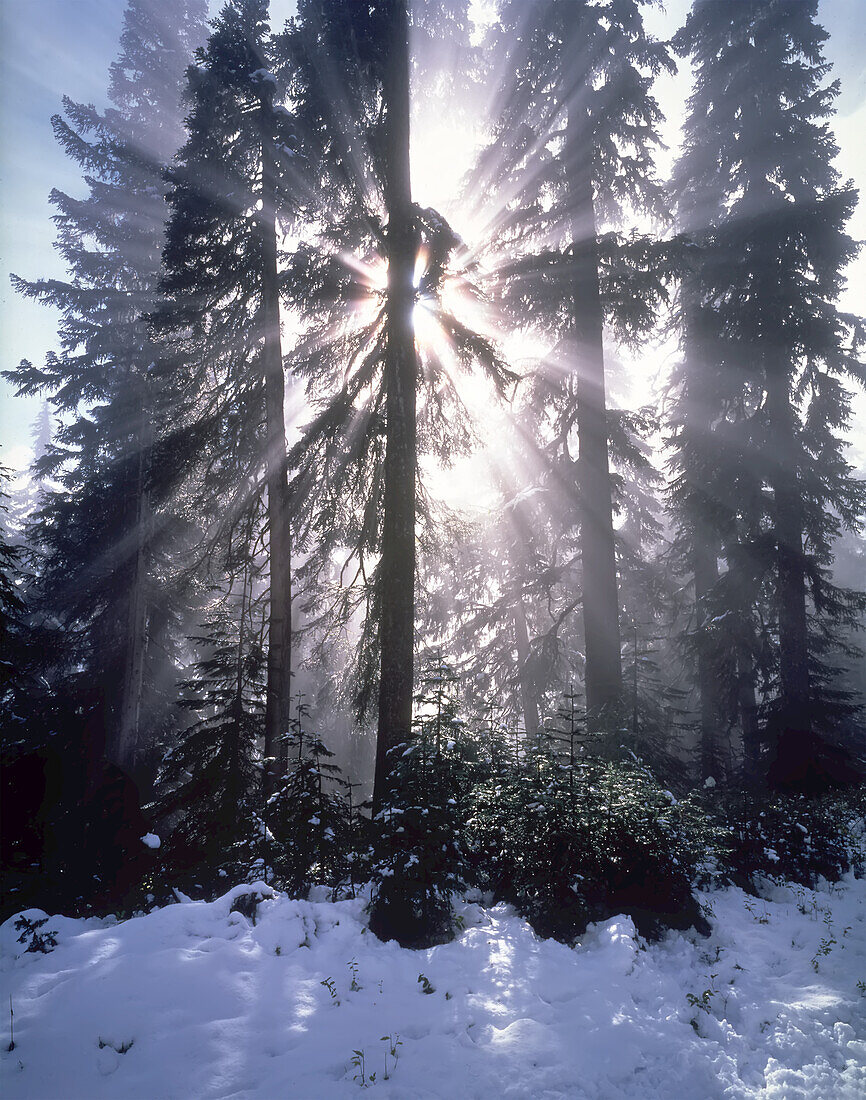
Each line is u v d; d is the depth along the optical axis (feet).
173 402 49.06
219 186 42.32
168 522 59.93
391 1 39.70
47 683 67.05
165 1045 14.35
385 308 40.14
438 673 27.25
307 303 40.57
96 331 63.52
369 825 25.61
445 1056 14.71
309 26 39.73
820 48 55.57
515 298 46.85
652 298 46.52
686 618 73.31
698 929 24.14
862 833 38.04
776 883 31.48
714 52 62.03
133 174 64.44
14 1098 12.74
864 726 75.00
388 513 36.55
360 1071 14.19
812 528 55.06
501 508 60.13
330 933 20.24
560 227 49.52
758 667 57.26
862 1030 17.65
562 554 67.51
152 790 55.62
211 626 43.42
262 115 43.16
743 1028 17.88
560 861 23.43
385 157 39.65
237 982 16.78
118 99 70.95
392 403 37.27
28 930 19.53
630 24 47.73
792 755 49.29
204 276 41.75
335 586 44.68
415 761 24.93
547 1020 16.40
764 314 54.34
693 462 61.41
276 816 27.48
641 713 48.70
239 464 45.80
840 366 54.24
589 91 47.93
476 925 22.09
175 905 20.33
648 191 50.78
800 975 21.36
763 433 56.24
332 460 41.04
